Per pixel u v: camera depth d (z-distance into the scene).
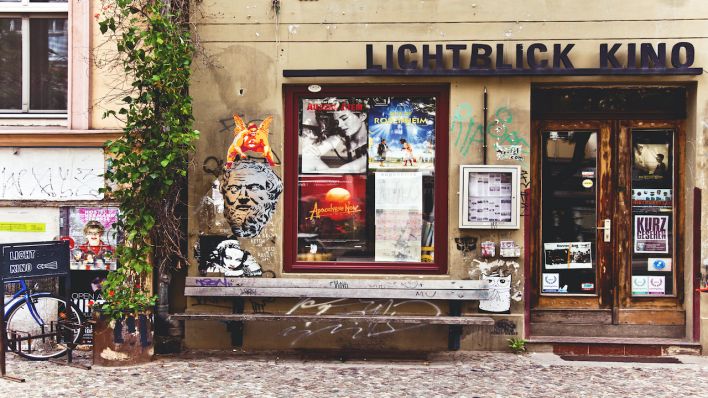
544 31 8.16
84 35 8.46
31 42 8.85
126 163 7.65
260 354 8.14
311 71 8.21
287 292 8.11
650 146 8.51
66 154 8.48
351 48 8.29
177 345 8.25
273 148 8.38
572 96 8.54
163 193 7.63
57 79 8.83
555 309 8.52
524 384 6.89
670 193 8.48
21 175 8.52
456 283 8.04
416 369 7.46
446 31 8.22
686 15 8.05
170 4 8.11
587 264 8.55
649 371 7.42
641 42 8.08
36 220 8.54
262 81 8.35
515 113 8.19
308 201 8.53
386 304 8.31
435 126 8.45
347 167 8.53
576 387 6.80
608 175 8.52
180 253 8.10
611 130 8.52
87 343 7.72
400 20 8.24
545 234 8.57
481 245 8.23
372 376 7.17
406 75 8.11
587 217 8.56
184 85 7.72
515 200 8.12
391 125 8.50
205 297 8.36
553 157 8.59
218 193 8.38
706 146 8.06
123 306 7.44
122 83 8.45
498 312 8.22
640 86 8.34
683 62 8.05
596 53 8.12
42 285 8.54
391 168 8.50
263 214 8.38
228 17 8.35
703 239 8.08
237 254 8.38
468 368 7.50
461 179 8.14
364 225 8.51
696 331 8.16
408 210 8.48
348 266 8.45
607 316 8.48
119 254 7.60
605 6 8.10
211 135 8.38
